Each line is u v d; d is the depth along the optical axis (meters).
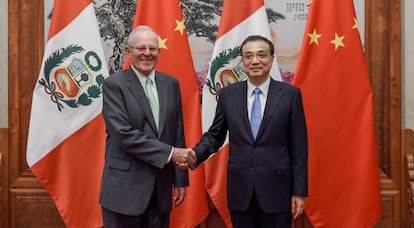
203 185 3.01
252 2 3.01
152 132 2.29
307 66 2.99
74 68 2.97
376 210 2.97
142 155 2.24
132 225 2.31
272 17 3.22
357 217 2.97
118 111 2.27
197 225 3.20
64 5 2.98
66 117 2.98
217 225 3.22
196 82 3.01
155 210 2.35
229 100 2.47
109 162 2.32
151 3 3.01
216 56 3.00
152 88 2.38
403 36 3.21
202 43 3.22
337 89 2.97
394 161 3.21
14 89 3.19
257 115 2.42
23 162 3.21
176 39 2.99
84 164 2.99
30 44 3.20
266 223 2.40
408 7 3.20
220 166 3.02
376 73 3.22
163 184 2.34
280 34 3.22
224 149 3.02
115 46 3.21
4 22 3.20
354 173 2.98
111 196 2.27
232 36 3.00
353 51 2.98
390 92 3.20
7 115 3.21
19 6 3.18
